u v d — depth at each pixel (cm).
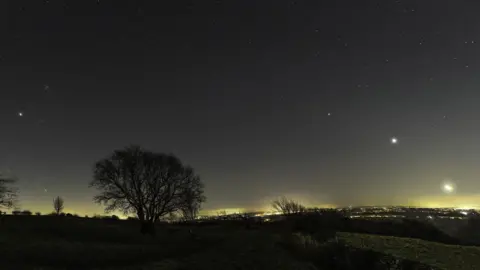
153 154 5097
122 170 4856
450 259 2986
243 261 2767
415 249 3294
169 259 2719
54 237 3709
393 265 2856
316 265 2970
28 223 4556
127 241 3844
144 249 3128
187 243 3706
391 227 4728
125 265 2448
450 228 4678
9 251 2572
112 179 4822
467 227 4662
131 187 4841
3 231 3694
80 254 2667
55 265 2330
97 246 3127
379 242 3588
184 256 2878
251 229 4975
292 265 2795
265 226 5150
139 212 4822
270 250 3231
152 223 4803
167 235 4450
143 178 4878
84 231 4294
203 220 6425
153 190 4844
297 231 4506
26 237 3438
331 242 3541
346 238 3831
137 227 5428
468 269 2730
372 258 3033
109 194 4812
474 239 4134
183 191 4966
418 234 4356
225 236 4225
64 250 2755
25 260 2381
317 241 3669
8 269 2123
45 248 2767
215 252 3081
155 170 4919
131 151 5038
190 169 5200
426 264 2833
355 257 3084
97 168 4888
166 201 4859
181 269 2405
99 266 2386
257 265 2703
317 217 5241
